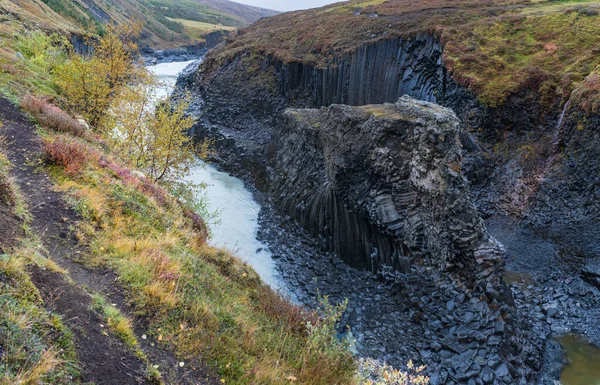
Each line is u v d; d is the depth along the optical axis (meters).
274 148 41.69
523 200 30.94
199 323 8.39
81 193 11.38
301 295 23.80
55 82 23.66
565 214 28.28
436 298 21.33
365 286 25.02
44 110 16.53
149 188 14.84
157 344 7.26
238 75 60.03
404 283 23.33
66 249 8.84
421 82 43.81
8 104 16.14
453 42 41.84
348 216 27.36
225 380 7.24
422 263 23.12
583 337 20.17
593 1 46.28
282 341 9.69
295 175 34.69
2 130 13.73
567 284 23.91
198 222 15.85
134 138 21.48
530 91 34.66
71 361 5.58
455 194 21.23
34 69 25.09
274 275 25.98
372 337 19.91
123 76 24.34
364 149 25.44
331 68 49.75
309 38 57.94
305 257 28.59
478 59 39.31
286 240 30.94
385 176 24.45
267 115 54.25
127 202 12.53
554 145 31.34
